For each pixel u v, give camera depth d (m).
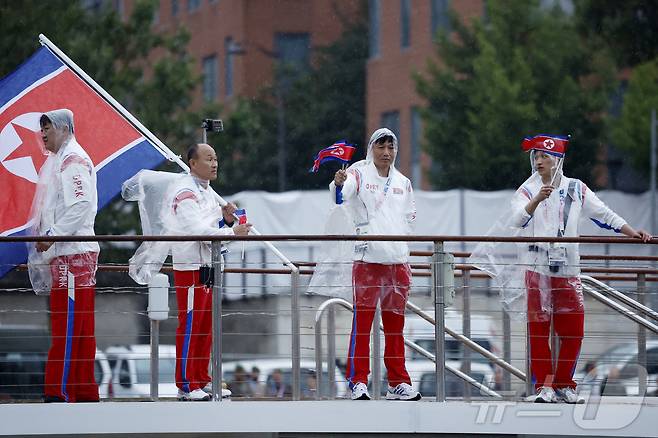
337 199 36.59
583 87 90.94
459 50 93.56
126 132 42.91
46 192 37.06
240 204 82.75
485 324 57.97
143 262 39.03
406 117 104.75
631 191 92.56
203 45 114.44
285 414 36.16
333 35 110.12
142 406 36.16
